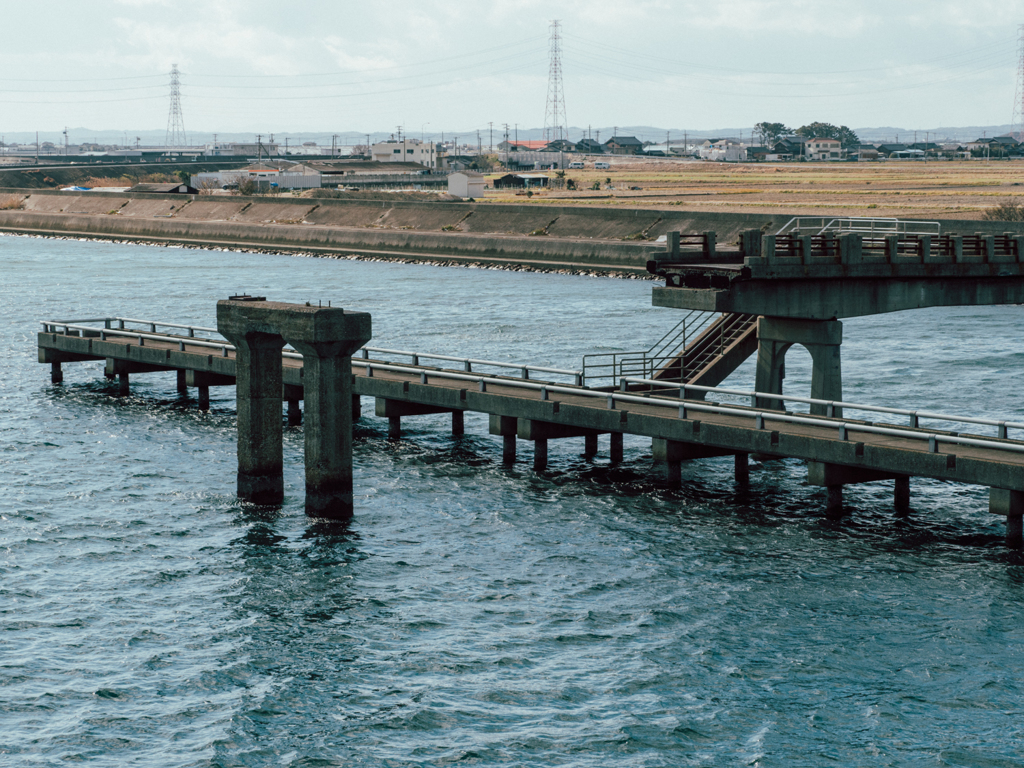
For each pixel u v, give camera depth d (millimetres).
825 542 35500
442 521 37844
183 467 44125
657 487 41438
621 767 23266
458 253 146375
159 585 32438
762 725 24719
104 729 24688
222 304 38438
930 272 43594
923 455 33719
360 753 23844
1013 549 34469
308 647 28609
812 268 41125
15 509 38719
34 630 29359
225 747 24047
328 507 37688
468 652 28297
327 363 36906
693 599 31188
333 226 168875
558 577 32938
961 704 25453
